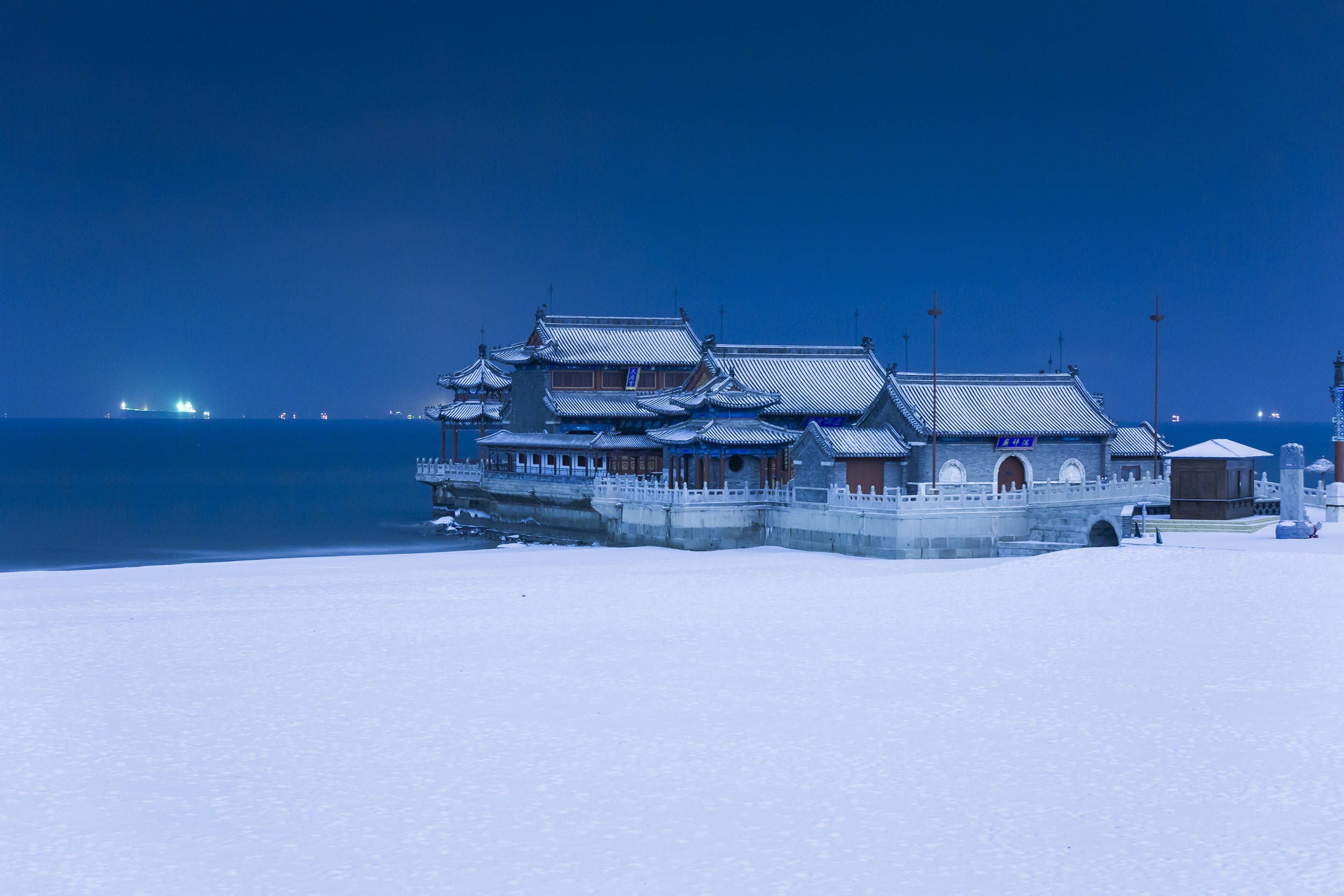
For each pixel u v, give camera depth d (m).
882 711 36.62
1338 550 61.66
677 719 36.12
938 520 77.31
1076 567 60.06
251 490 173.12
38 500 152.88
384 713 37.09
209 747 33.81
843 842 26.53
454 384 133.38
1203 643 43.78
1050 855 25.56
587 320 121.12
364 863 25.70
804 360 108.81
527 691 39.69
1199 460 74.12
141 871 25.33
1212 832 26.53
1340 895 23.30
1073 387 96.31
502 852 26.23
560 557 82.50
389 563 79.38
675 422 110.69
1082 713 35.69
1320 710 35.03
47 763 32.34
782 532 87.19
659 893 24.11
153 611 56.81
